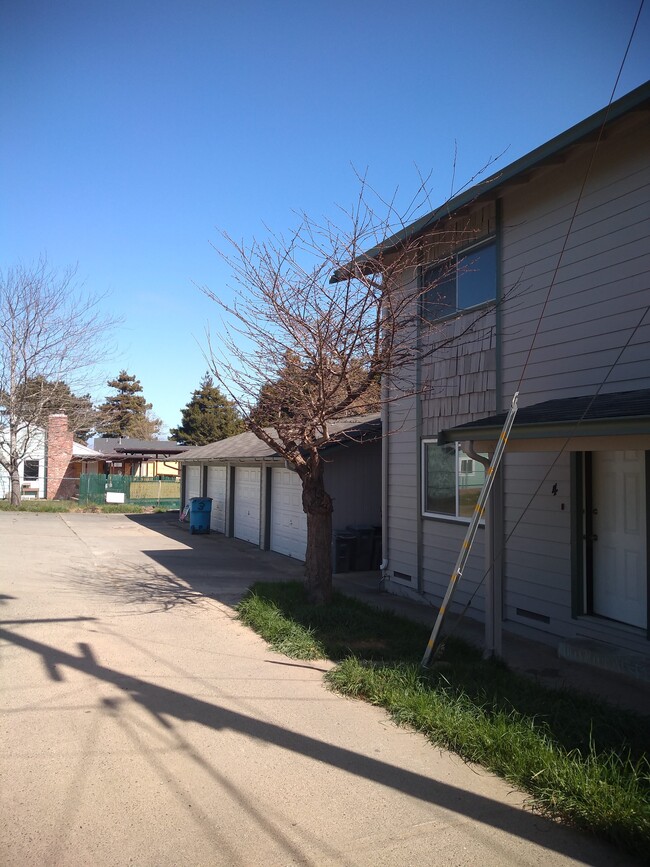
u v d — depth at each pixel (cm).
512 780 432
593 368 788
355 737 504
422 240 1012
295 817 383
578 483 802
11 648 718
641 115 702
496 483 712
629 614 744
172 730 505
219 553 1683
